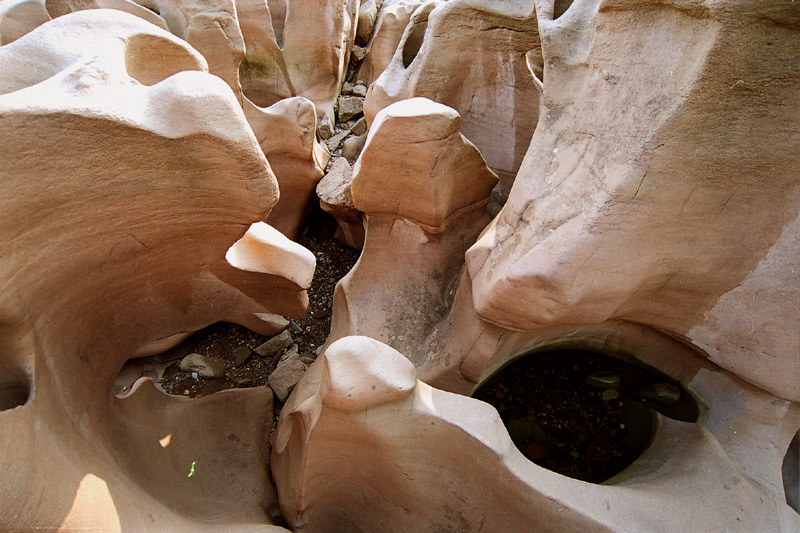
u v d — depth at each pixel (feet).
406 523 5.17
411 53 9.14
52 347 4.27
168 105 3.82
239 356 8.09
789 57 3.63
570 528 4.33
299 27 10.37
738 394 5.77
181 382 7.70
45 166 3.42
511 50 7.09
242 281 6.30
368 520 5.40
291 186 9.41
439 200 6.19
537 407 6.75
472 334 6.07
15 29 6.05
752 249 4.74
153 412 5.92
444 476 4.75
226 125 3.95
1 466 3.28
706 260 4.88
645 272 4.91
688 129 4.06
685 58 3.93
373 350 4.42
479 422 4.46
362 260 7.07
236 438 6.48
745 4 3.46
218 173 4.22
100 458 4.50
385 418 4.42
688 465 5.19
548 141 5.37
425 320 6.79
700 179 4.34
